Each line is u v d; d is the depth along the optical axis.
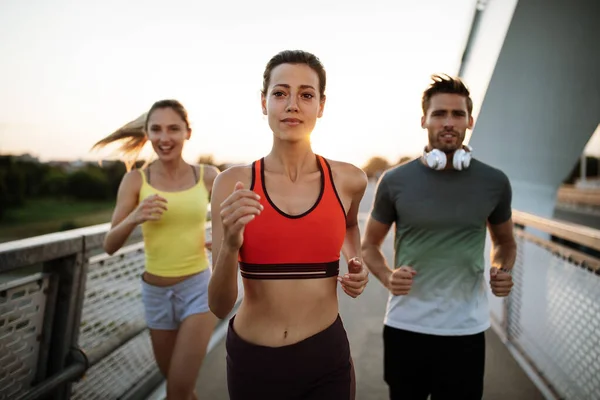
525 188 5.25
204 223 2.47
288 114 1.38
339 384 1.41
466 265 1.99
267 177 1.41
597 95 4.26
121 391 2.82
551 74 4.26
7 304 1.86
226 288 1.30
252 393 1.37
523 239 3.72
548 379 3.10
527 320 3.55
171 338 2.43
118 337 2.65
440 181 2.03
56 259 2.12
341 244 1.47
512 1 3.83
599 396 2.38
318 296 1.40
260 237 1.35
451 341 1.96
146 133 2.50
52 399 2.18
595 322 2.44
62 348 2.15
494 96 4.66
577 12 3.69
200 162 2.62
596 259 2.45
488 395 2.97
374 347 3.75
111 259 2.63
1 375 1.85
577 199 32.69
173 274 2.34
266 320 1.38
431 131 2.07
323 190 1.43
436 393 2.05
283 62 1.42
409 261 2.05
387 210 2.18
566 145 4.81
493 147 5.16
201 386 3.08
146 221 2.30
